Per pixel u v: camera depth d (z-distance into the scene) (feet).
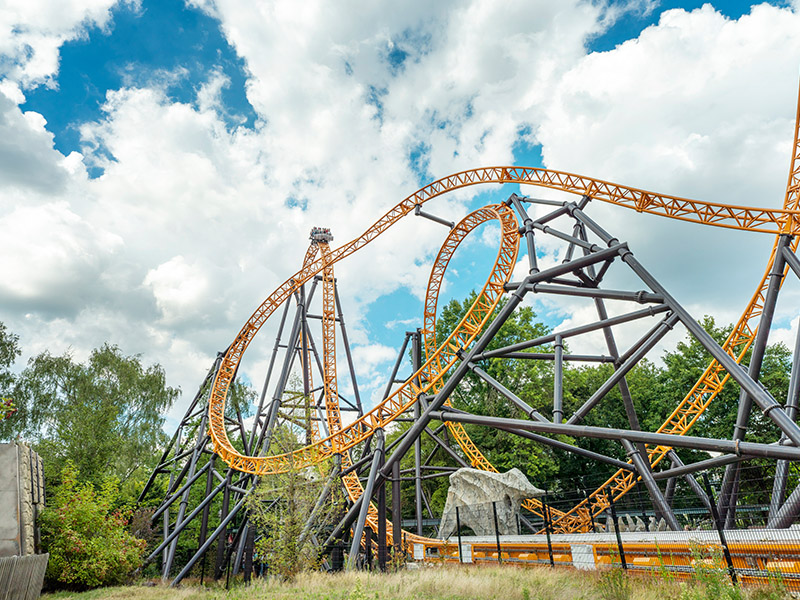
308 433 90.94
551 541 61.98
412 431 71.05
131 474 128.26
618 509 118.73
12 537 56.90
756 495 109.29
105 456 115.44
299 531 64.49
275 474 76.07
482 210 102.01
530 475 129.39
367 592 42.86
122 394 127.54
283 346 125.90
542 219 80.89
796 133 72.18
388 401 77.92
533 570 51.55
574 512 104.73
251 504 71.36
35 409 118.01
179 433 120.06
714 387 82.79
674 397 137.90
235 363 120.16
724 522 64.39
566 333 68.33
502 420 63.36
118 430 128.16
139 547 86.79
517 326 152.56
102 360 127.85
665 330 60.49
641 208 74.54
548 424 59.26
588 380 150.82
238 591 51.88
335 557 75.05
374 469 73.61
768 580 35.24
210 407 111.34
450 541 85.81
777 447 45.52
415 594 42.60
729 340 80.07
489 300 83.56
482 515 95.71
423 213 116.06
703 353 137.28
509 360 150.41
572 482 143.84
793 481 106.01
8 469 58.59
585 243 71.51
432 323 123.03
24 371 120.78
